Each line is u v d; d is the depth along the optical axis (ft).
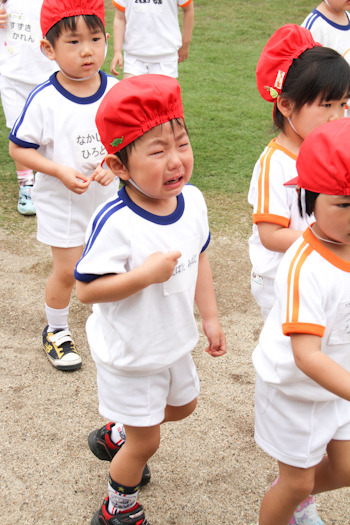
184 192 7.52
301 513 8.18
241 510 8.81
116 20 19.79
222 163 20.42
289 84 8.63
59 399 10.83
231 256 15.58
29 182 17.17
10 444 9.80
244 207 17.78
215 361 11.91
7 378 11.27
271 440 7.52
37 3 16.30
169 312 7.37
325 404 7.22
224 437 10.07
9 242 15.97
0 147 21.34
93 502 8.90
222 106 25.35
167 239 7.15
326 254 6.52
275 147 9.00
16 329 12.71
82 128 10.78
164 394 7.85
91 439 9.41
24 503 8.82
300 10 39.37
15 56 16.72
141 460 7.97
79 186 10.43
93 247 6.95
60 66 10.50
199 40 33.73
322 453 7.38
